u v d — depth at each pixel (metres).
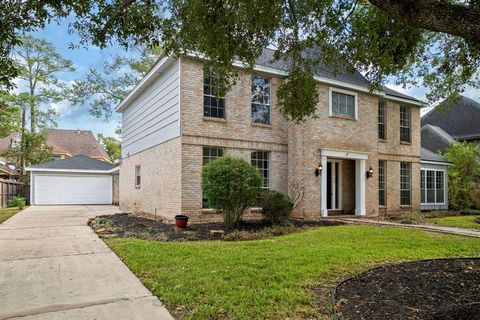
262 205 10.70
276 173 12.96
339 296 4.09
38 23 4.73
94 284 4.62
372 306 3.76
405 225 10.86
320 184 12.94
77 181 24.62
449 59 7.73
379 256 6.19
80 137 42.03
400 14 3.44
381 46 6.29
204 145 11.39
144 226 10.49
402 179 16.66
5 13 4.35
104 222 11.29
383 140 15.60
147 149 14.43
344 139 13.71
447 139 24.92
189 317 3.47
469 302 3.85
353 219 12.80
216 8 5.36
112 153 44.78
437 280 4.70
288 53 7.09
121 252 6.49
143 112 15.10
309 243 7.37
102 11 5.09
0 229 10.16
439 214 15.41
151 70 12.88
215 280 4.62
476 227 10.70
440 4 3.24
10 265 5.66
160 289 4.32
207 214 11.28
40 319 3.47
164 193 12.26
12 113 23.62
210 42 5.73
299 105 7.29
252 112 12.66
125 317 3.52
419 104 16.91
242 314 3.54
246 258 5.86
